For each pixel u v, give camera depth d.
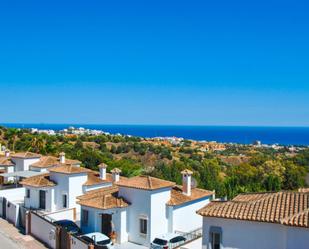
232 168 97.06
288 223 23.30
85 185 47.41
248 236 25.47
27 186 48.50
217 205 27.58
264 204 26.53
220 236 26.27
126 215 38.22
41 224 37.50
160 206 37.88
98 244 33.38
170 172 70.75
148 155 124.56
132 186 37.94
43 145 95.69
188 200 39.88
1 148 86.69
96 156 80.69
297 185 74.62
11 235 39.09
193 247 32.88
